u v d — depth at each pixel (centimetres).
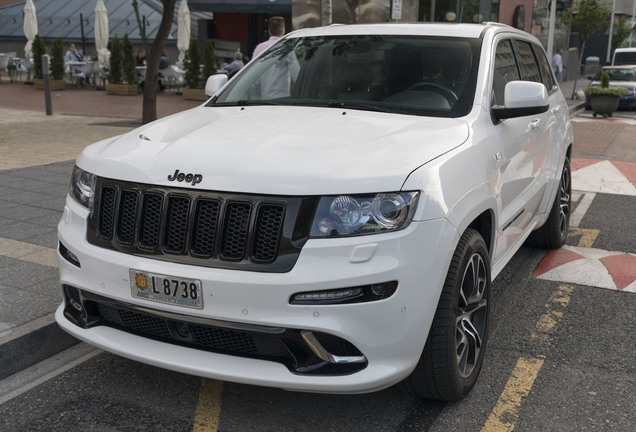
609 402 325
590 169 1009
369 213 266
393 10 1014
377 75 398
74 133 1200
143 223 289
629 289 486
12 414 308
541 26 3092
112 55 2173
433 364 294
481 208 317
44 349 362
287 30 2770
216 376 274
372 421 305
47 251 497
